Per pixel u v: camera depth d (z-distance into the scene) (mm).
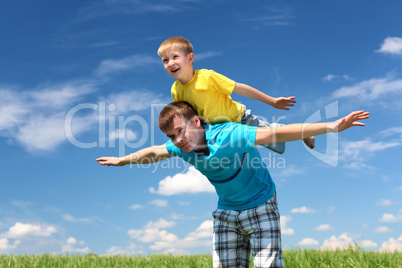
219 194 2910
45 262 5254
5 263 5055
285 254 4895
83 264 5090
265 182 2852
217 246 2848
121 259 5547
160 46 3266
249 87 3312
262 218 2727
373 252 4715
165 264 5020
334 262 4367
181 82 3252
